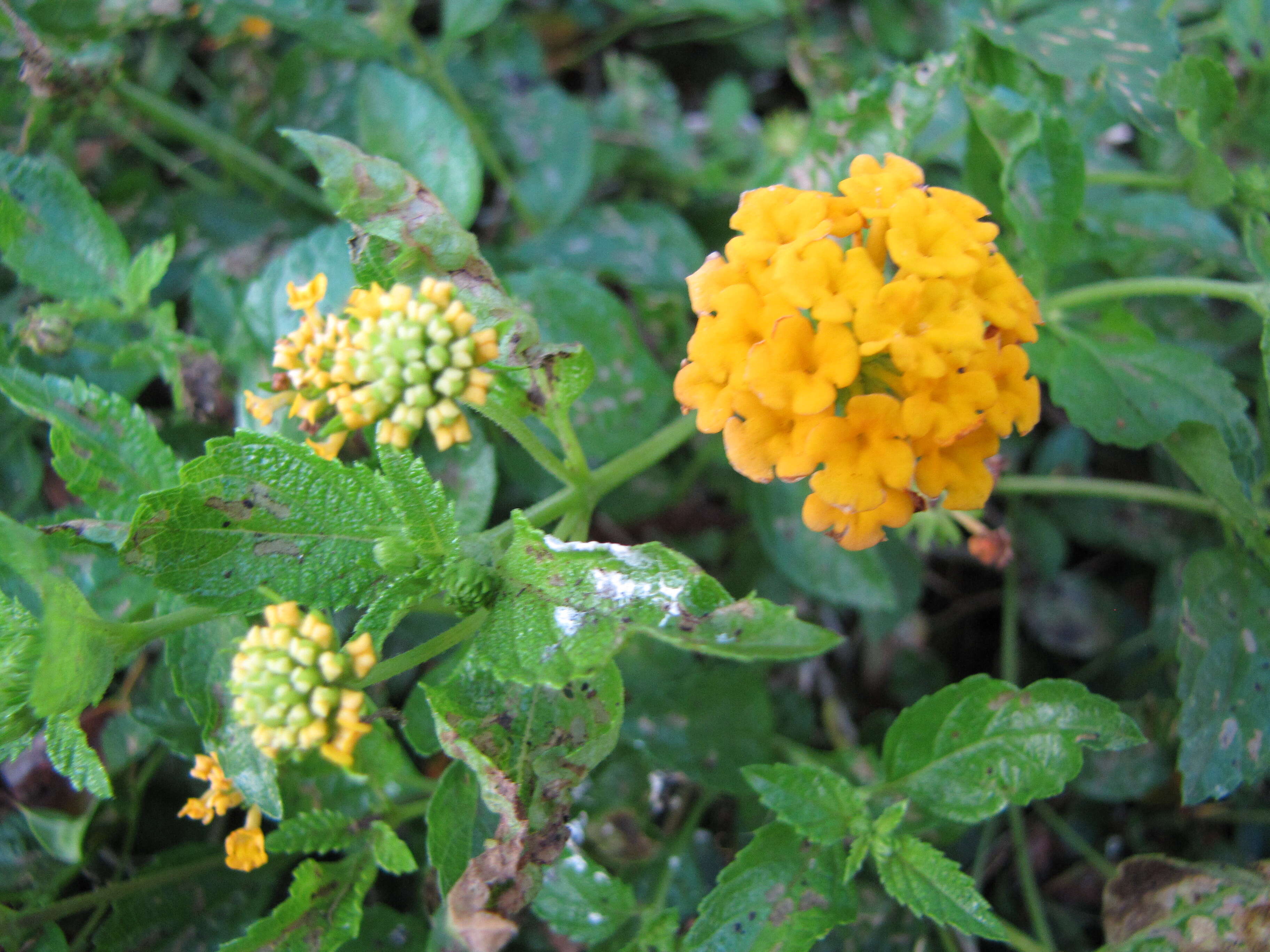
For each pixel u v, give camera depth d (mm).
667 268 220
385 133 180
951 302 123
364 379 127
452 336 128
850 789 150
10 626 128
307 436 158
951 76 163
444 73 223
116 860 185
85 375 183
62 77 183
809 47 256
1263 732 166
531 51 265
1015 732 149
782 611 119
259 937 141
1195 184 188
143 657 188
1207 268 223
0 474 187
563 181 236
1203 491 174
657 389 181
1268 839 206
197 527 125
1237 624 169
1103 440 166
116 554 144
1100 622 224
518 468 193
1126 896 165
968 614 238
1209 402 166
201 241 224
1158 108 179
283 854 179
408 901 189
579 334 180
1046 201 169
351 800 161
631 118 257
